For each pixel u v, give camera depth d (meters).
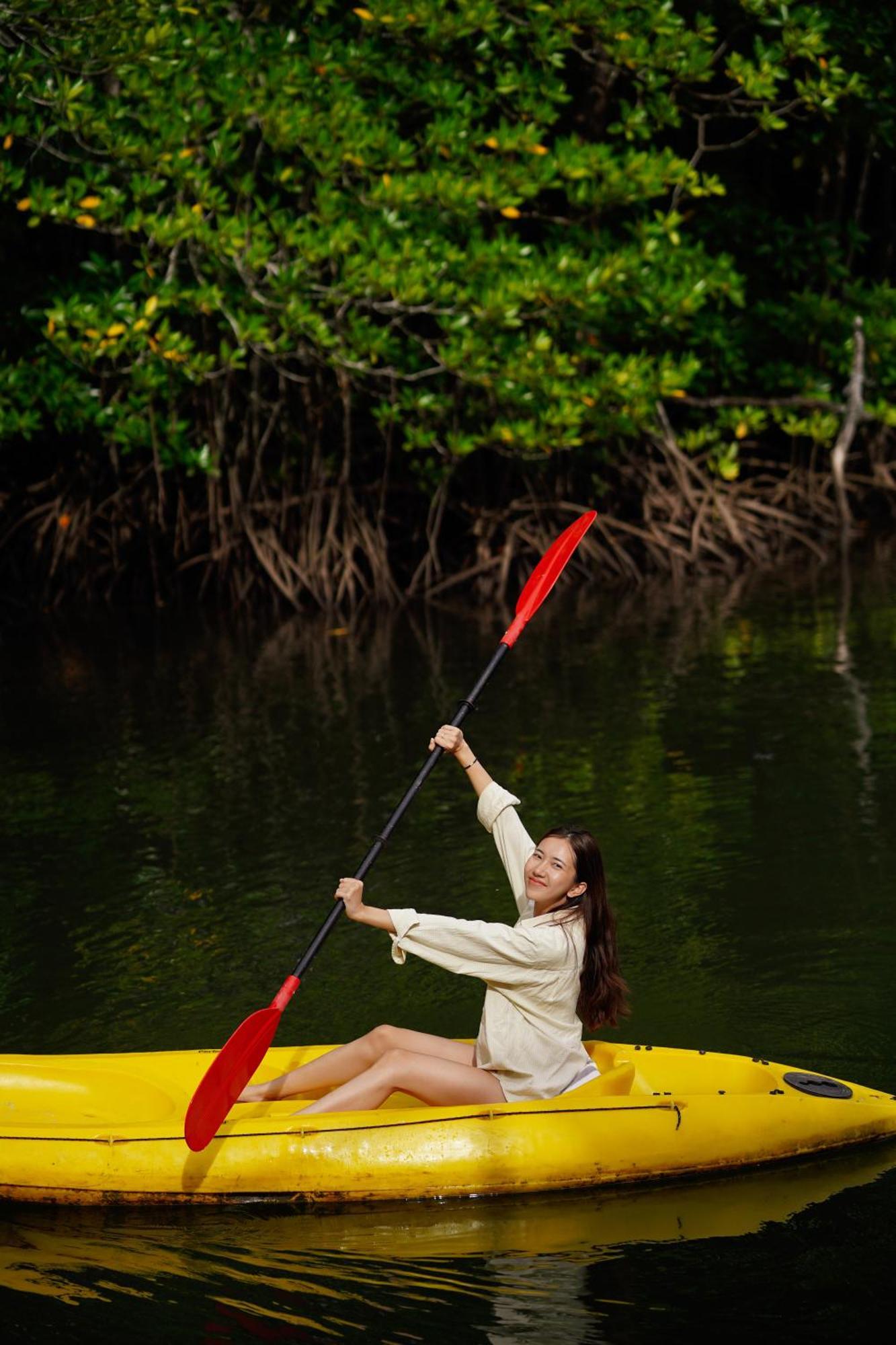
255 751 10.20
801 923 6.81
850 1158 4.96
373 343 15.09
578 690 11.55
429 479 17.27
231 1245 4.48
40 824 8.77
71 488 16.61
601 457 17.38
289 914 7.25
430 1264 4.34
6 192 13.75
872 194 21.48
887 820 8.12
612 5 15.76
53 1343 4.00
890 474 19.70
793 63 18.94
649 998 6.13
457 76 16.27
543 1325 4.02
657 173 15.62
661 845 7.94
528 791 8.97
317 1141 4.72
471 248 15.13
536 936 4.96
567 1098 4.85
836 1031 5.78
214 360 14.87
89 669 13.31
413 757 9.85
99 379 15.92
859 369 18.09
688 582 16.77
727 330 18.17
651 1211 4.62
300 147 14.77
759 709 10.62
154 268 15.30
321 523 16.64
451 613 15.80
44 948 6.90
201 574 17.05
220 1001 6.29
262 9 15.99
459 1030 5.99
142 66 13.46
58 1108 5.19
